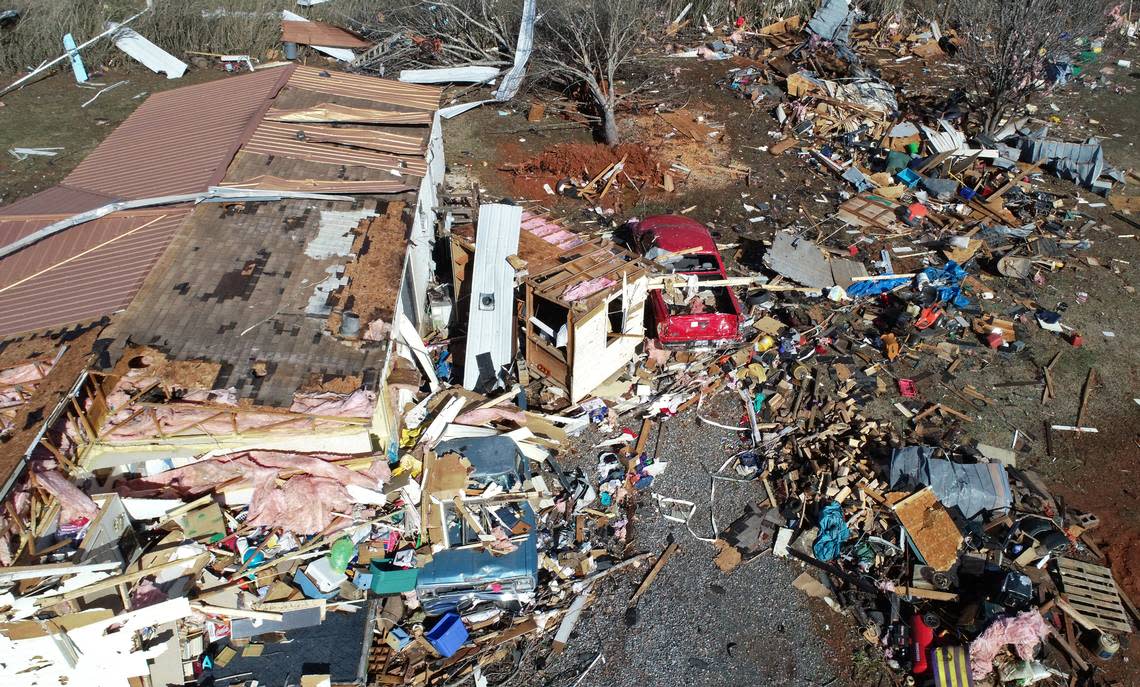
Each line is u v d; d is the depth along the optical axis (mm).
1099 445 14562
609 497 12930
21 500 8289
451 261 16625
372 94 17906
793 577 11977
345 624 10039
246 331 10461
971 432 14609
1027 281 18719
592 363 14219
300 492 10367
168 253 11711
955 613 11297
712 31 32031
